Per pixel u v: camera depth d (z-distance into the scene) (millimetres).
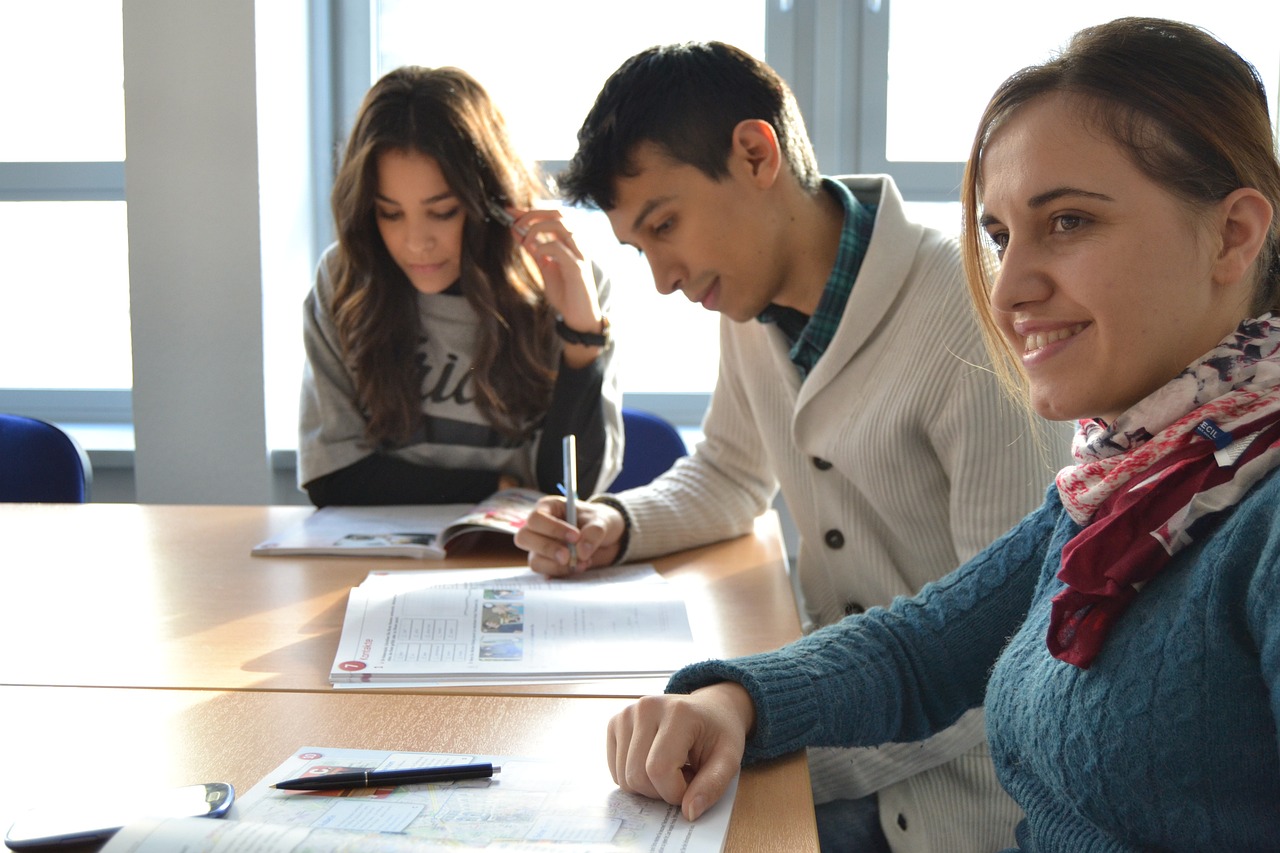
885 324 1377
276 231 2641
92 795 847
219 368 2607
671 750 839
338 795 838
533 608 1283
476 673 1102
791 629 1254
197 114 2531
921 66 2742
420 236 1896
